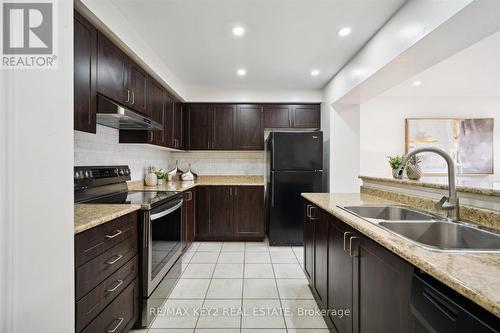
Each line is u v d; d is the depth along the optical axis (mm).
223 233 3744
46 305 836
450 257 774
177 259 2451
